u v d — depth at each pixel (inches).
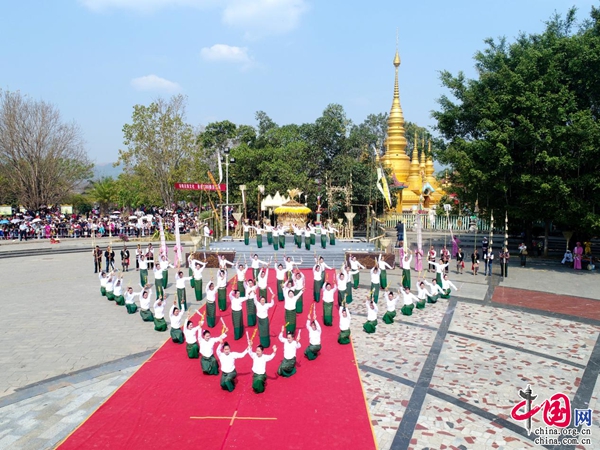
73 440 412.5
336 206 2078.0
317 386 530.0
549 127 1304.1
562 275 1272.1
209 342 553.0
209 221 1839.3
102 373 568.4
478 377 569.0
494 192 1460.4
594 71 1328.7
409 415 470.0
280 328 759.1
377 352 652.1
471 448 412.2
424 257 1552.7
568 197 1288.1
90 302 925.2
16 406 485.1
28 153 2294.5
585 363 618.5
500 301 961.5
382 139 3462.1
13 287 1071.6
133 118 2127.2
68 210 2623.0
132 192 2714.1
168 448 399.5
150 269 1318.9
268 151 2192.4
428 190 2669.8
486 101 1478.8
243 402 486.9
